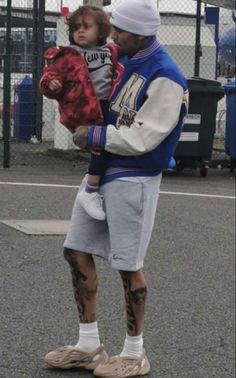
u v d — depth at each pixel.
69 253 3.77
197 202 9.45
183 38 17.42
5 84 11.29
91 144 3.46
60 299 5.17
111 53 3.57
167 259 6.52
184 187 10.73
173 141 3.54
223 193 10.33
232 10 16.95
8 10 11.06
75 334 4.53
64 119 3.52
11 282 5.48
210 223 8.17
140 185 3.54
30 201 8.71
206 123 11.81
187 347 4.54
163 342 4.60
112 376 3.72
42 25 14.09
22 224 7.38
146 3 3.40
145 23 3.39
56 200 8.86
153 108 3.41
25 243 6.61
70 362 3.88
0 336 4.43
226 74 20.06
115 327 4.74
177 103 3.42
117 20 3.41
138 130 3.41
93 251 3.74
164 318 5.03
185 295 5.55
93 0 10.87
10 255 6.19
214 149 13.99
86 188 3.64
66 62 3.48
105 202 3.61
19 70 16.16
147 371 3.83
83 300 3.81
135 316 3.71
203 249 6.96
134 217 3.55
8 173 10.98
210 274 6.15
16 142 14.88
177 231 7.64
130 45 3.46
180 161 11.93
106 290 5.47
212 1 14.73
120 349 4.37
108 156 3.56
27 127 15.02
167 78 3.40
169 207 8.97
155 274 6.04
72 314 4.89
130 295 3.68
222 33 18.72
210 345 4.61
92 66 3.53
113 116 3.54
